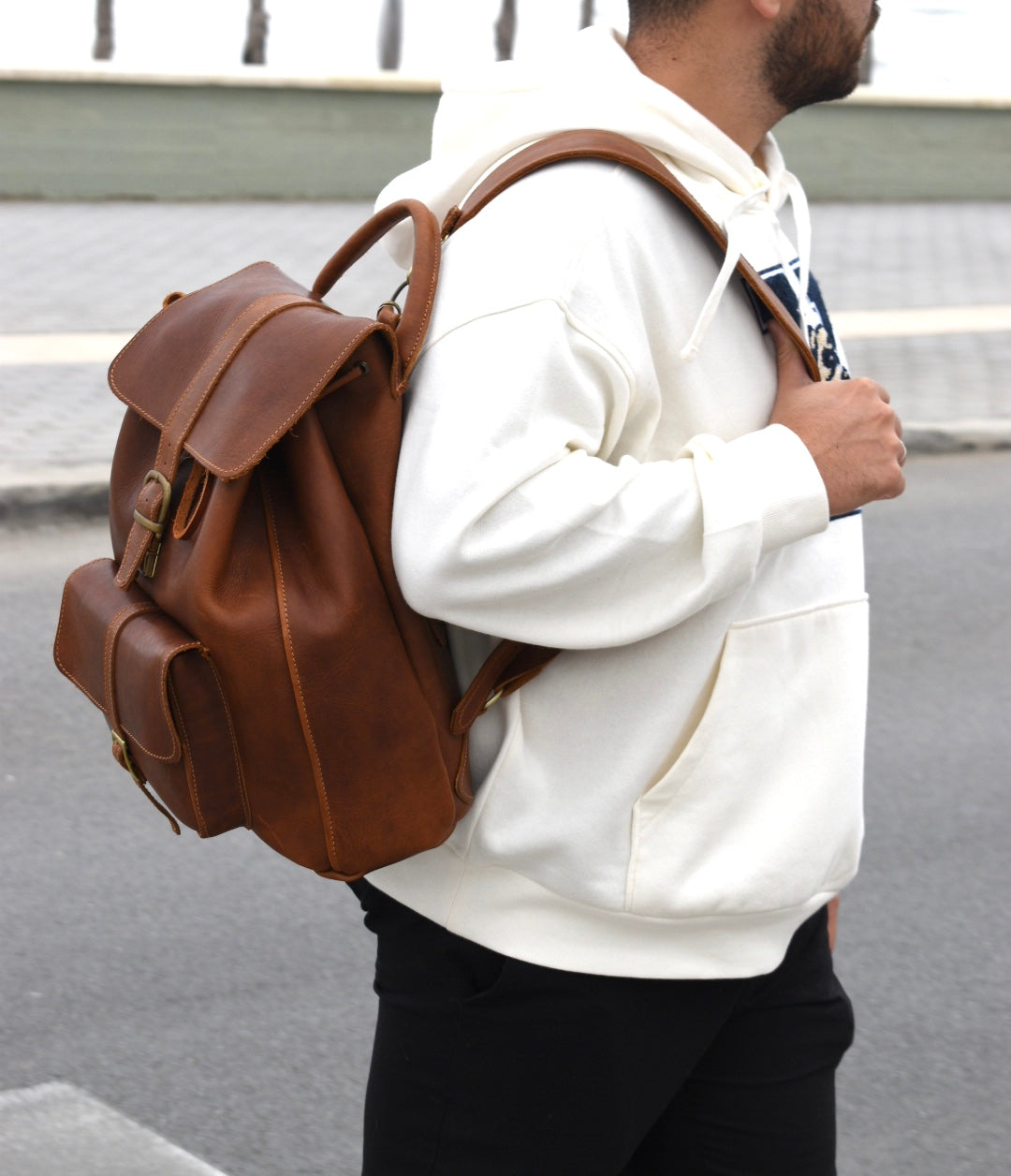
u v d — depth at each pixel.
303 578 1.41
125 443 1.59
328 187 15.18
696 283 1.48
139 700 1.44
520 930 1.54
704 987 1.59
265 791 1.45
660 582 1.42
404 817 1.46
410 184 1.64
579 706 1.50
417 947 1.62
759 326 1.54
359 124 15.12
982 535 6.82
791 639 1.56
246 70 14.72
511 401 1.36
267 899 3.66
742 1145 1.69
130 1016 3.20
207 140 14.61
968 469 7.79
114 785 4.22
